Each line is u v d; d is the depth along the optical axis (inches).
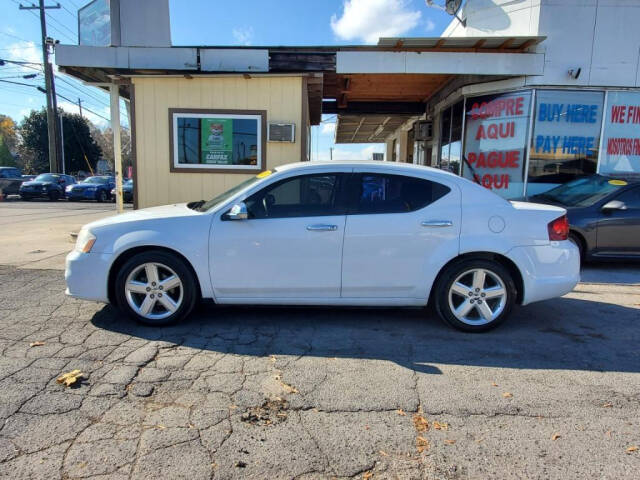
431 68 333.7
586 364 144.4
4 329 164.6
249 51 306.2
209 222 166.9
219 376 130.7
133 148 319.6
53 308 189.5
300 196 170.2
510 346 158.4
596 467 94.3
